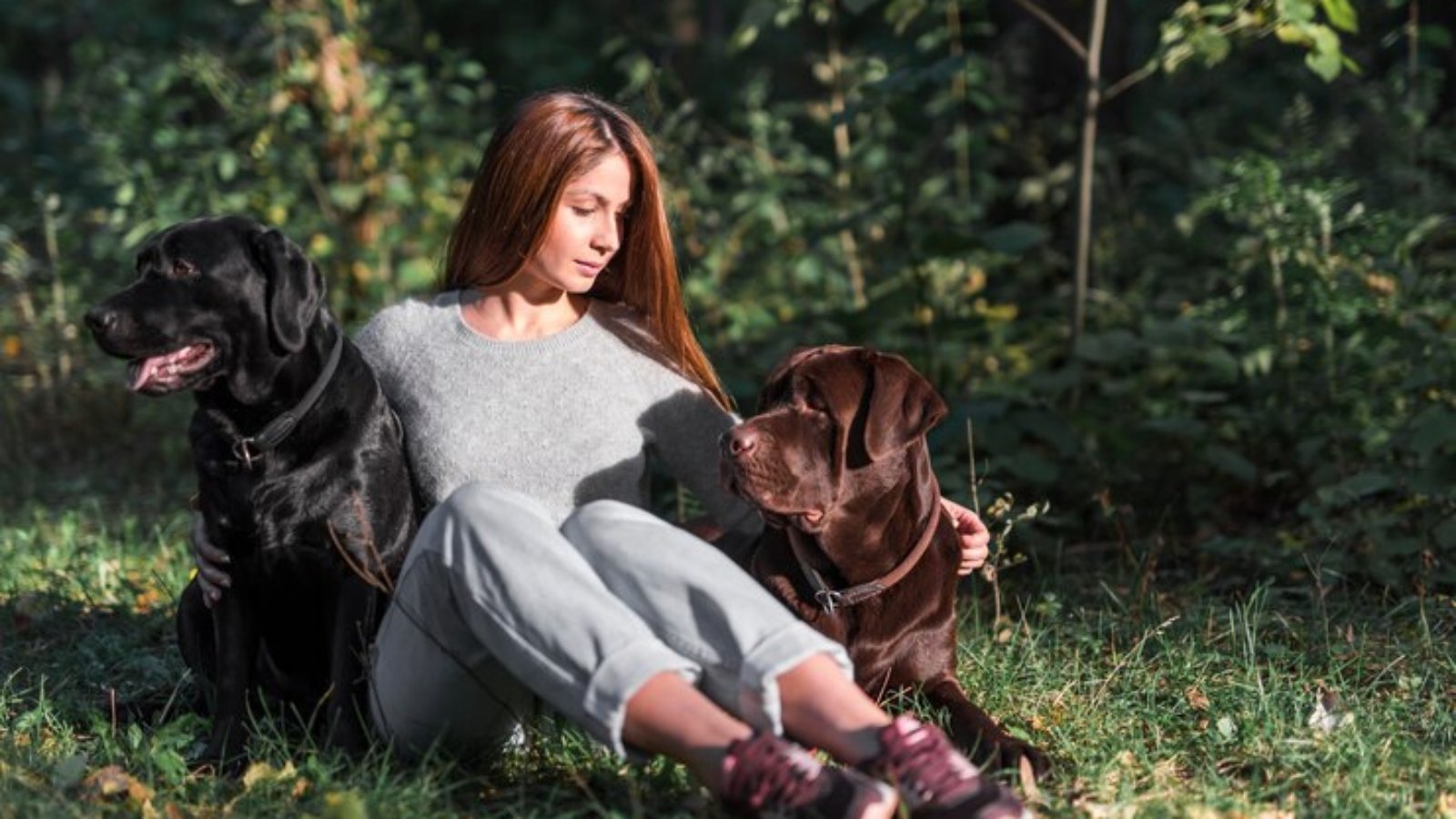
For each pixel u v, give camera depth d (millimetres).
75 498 7707
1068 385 6844
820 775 3225
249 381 4070
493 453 4273
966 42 10430
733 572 3512
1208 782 3984
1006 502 5324
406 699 3861
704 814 3646
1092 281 8930
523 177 4117
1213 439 7020
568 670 3422
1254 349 6996
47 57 14750
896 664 4258
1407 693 4625
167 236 4055
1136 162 10625
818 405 4090
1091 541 6637
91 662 5082
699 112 10688
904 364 4168
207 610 4426
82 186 9883
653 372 4371
